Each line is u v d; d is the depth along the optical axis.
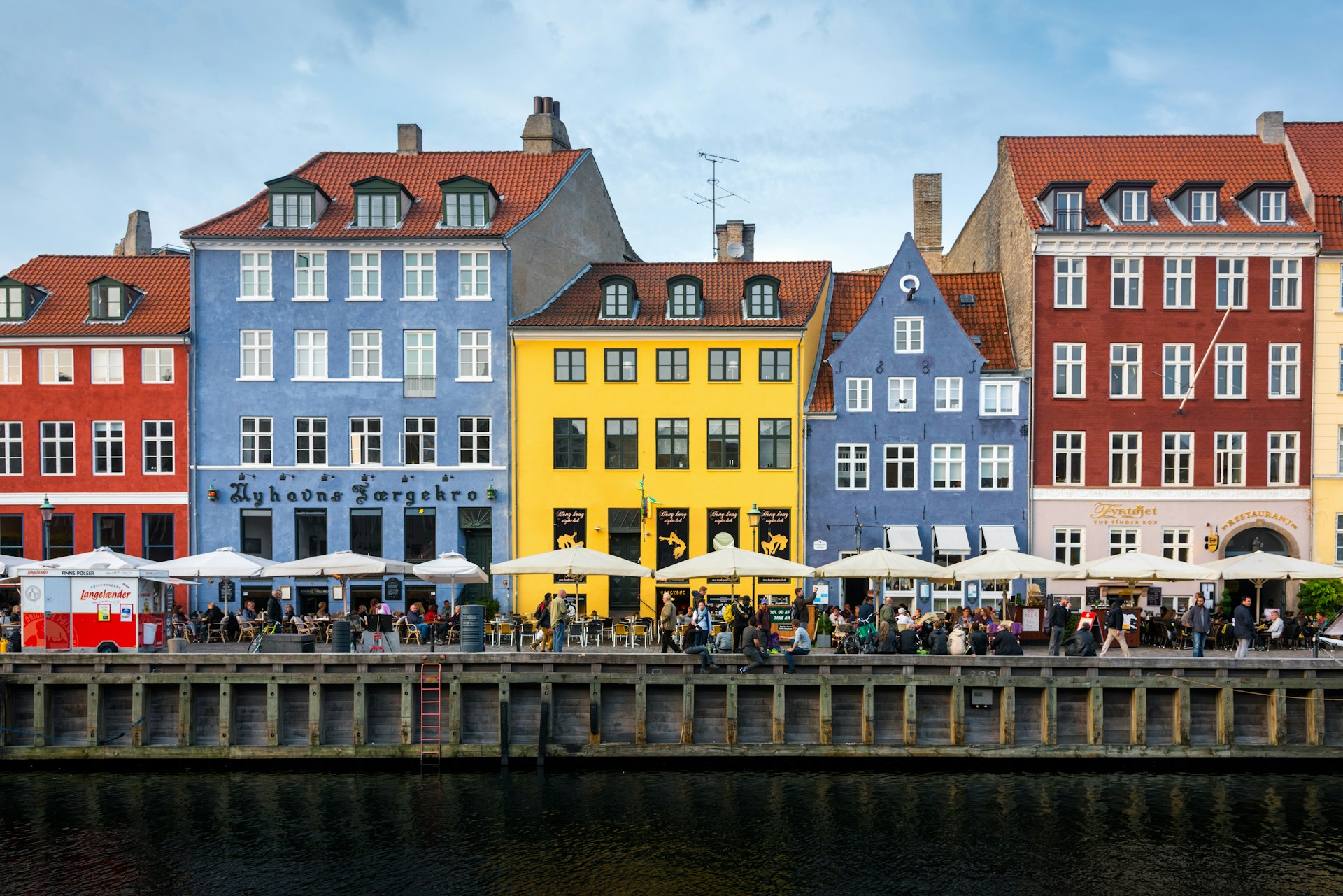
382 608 29.39
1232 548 35.72
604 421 35.38
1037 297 35.09
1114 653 27.44
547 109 40.84
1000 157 38.88
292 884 17.52
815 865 18.27
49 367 35.59
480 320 35.53
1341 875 17.98
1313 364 35.03
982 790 22.02
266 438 35.62
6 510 35.34
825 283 37.09
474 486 35.34
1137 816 20.56
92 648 25.08
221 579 34.53
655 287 37.28
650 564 34.97
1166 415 35.12
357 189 36.00
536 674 23.56
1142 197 35.53
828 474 35.16
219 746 23.50
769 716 23.86
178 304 36.69
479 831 19.69
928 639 26.28
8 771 23.28
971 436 35.16
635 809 20.78
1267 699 23.92
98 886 17.45
